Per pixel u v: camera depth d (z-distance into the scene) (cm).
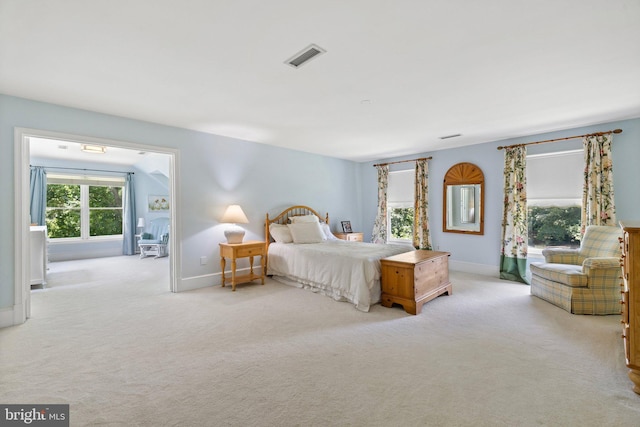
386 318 298
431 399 169
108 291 397
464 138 454
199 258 414
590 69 230
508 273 446
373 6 157
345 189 643
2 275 276
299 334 260
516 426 147
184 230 398
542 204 427
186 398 171
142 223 753
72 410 160
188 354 224
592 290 303
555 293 330
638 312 171
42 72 232
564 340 244
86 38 186
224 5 155
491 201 475
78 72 232
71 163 685
